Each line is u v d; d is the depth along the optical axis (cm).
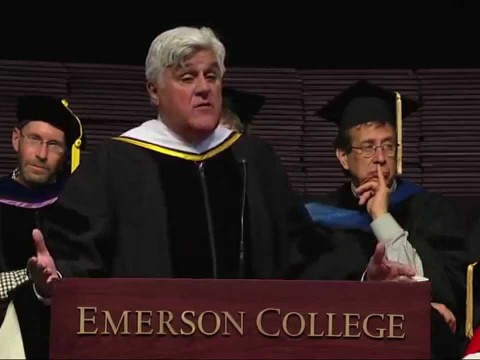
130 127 2878
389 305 1631
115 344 1620
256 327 1625
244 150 1983
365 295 1631
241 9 2986
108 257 1881
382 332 1628
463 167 2897
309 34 2992
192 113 1880
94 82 2886
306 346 1627
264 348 1623
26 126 2548
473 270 2423
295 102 2911
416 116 2911
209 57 1870
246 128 2580
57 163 2550
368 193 2370
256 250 1916
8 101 2856
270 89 2912
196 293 1625
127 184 1916
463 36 2981
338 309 1628
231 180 1948
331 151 2897
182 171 1934
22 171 2556
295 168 2892
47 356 1855
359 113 2427
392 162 2411
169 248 1892
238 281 1628
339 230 2483
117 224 1895
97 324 1620
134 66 2903
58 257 1841
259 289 1627
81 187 1902
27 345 1853
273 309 1627
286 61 3006
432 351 1973
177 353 1622
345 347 1627
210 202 1925
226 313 1623
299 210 1975
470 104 2912
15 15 2945
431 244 2512
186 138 1952
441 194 2823
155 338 1622
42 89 2867
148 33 2973
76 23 2962
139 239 1891
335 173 2892
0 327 1975
